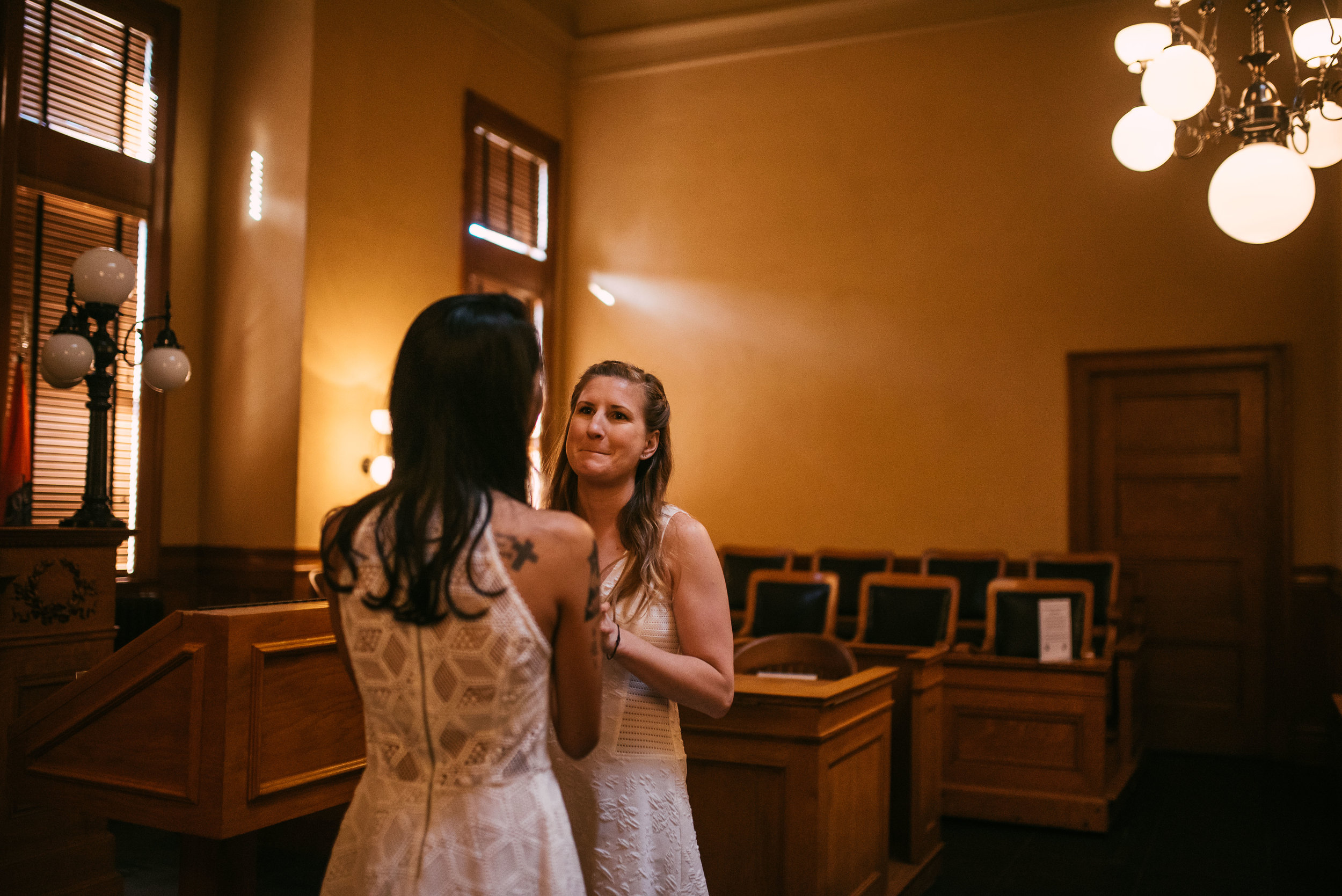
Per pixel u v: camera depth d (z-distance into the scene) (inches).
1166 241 267.0
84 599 128.6
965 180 287.7
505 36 303.0
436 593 46.9
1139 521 270.1
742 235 311.1
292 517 230.4
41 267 208.7
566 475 76.6
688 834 70.8
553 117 326.0
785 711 108.9
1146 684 253.0
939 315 288.5
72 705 77.6
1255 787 219.6
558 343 327.0
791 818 108.0
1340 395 230.2
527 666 48.2
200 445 243.0
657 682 65.7
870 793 126.9
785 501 301.1
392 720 49.5
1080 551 270.8
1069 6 278.8
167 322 173.6
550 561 48.9
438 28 277.0
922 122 292.8
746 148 312.0
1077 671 182.7
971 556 263.0
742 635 221.0
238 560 235.6
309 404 233.9
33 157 207.9
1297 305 254.2
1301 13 254.5
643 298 321.1
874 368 294.4
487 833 47.3
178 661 72.9
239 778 71.7
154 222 232.4
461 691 47.8
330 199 241.0
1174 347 264.5
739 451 307.0
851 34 301.4
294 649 75.5
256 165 241.1
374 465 249.0
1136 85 271.9
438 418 49.8
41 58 210.4
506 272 303.3
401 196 262.8
